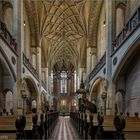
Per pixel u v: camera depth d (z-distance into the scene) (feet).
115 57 55.21
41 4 93.76
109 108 56.80
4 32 47.24
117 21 68.23
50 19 105.81
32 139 21.08
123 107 57.47
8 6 60.44
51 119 54.13
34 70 89.56
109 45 60.03
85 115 33.37
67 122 84.28
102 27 87.25
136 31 40.14
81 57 132.98
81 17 99.86
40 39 102.94
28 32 95.35
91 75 95.04
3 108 52.54
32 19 93.86
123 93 57.62
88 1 91.56
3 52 44.37
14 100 54.49
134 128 23.17
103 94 59.82
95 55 101.71
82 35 112.88
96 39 101.55
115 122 14.24
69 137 37.42
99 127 20.40
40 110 100.68
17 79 57.41
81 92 83.35
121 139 13.62
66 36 123.75
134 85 50.55
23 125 13.67
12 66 52.47
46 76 136.26
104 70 65.77
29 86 91.91
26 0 80.53
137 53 47.14
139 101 47.32
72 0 95.14
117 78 57.16
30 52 101.04
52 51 139.95
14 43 56.44
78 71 140.05
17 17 59.00
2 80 53.01
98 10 90.17
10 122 24.59
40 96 102.47
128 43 44.83
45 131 34.96
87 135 30.91
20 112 56.59
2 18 58.95
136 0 52.39
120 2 60.75
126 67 53.93
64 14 104.94
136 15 42.68
